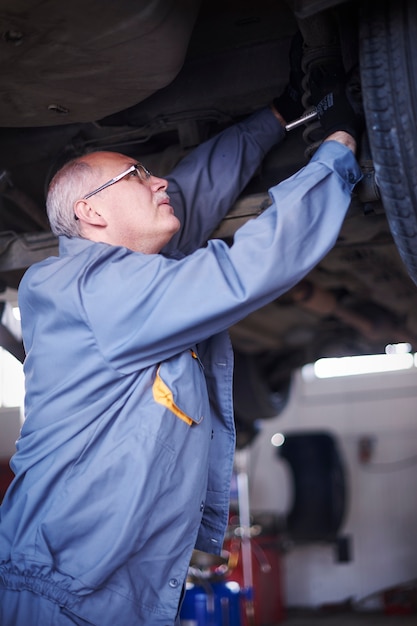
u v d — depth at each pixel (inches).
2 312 112.0
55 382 56.4
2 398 288.7
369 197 64.7
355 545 303.1
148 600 53.3
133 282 53.8
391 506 302.8
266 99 78.5
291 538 266.2
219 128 84.8
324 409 321.4
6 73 62.7
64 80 64.0
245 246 53.4
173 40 59.4
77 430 53.9
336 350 175.5
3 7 53.8
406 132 56.7
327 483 262.2
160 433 53.1
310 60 64.4
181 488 54.2
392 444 309.1
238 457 252.1
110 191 61.8
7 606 52.7
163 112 80.3
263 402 177.0
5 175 84.6
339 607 286.4
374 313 150.3
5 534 54.9
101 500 52.1
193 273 53.2
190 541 55.4
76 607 51.1
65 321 55.7
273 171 80.7
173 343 54.2
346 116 62.2
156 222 62.8
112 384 54.7
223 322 54.7
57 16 55.0
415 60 56.3
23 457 56.4
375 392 316.2
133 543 51.6
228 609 191.8
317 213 55.2
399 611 271.0
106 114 72.1
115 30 56.8
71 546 52.2
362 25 58.2
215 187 73.2
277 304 135.6
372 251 105.3
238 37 77.0
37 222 93.7
